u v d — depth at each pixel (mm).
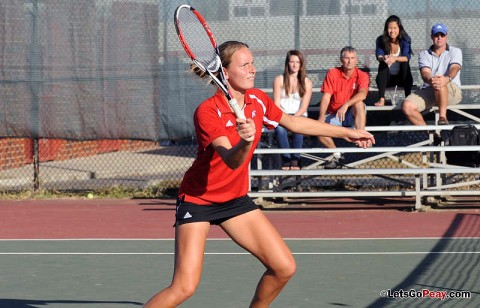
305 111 21859
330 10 23766
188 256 8781
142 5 23844
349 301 12031
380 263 14875
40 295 12641
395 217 20688
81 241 17656
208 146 8672
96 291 12906
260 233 9055
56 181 27469
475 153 21469
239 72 8789
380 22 23750
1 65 24266
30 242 17578
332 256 15602
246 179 9117
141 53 23906
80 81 24094
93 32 24000
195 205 8906
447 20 23625
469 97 23453
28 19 24141
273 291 9250
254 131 7738
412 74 24094
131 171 29297
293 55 21938
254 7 23781
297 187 23938
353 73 22078
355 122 21766
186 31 9023
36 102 24250
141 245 17078
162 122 23938
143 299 12352
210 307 11742
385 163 25422
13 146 29484
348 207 22500
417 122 22391
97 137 24156
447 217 20516
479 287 12859
